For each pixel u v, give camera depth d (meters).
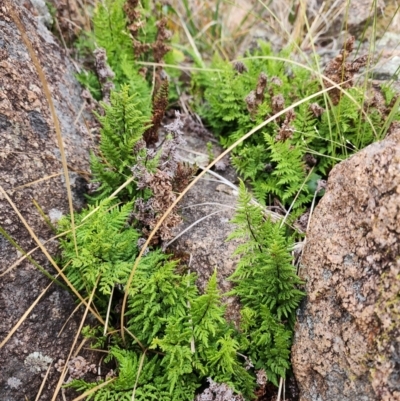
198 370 0.37
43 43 0.47
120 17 0.54
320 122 0.47
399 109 0.46
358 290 0.32
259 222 0.37
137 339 0.38
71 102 0.47
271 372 0.36
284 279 0.36
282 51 0.56
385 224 0.31
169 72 0.57
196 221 0.42
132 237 0.39
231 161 0.49
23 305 0.37
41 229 0.39
